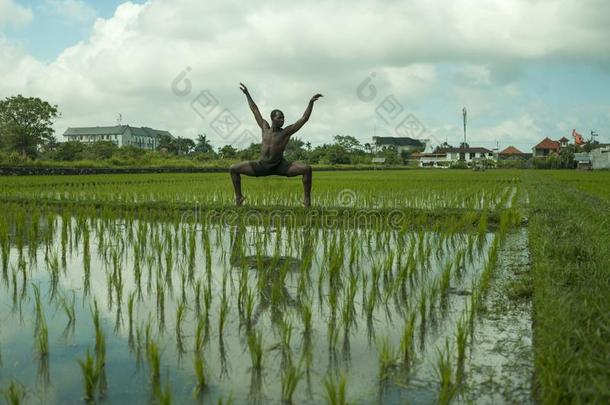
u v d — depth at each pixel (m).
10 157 43.41
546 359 3.72
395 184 24.30
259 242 9.14
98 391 3.74
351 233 10.74
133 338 4.78
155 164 51.09
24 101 60.16
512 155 108.56
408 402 3.59
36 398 3.63
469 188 21.58
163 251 8.81
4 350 4.50
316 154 78.56
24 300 5.96
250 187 21.30
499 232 10.54
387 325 5.17
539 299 5.13
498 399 3.62
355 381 3.92
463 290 6.39
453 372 4.04
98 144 66.75
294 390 3.77
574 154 80.69
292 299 6.03
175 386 3.81
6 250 8.43
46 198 15.88
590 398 3.22
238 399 3.62
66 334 4.89
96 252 8.73
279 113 12.69
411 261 7.32
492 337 4.80
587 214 10.96
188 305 5.79
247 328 5.05
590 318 4.39
